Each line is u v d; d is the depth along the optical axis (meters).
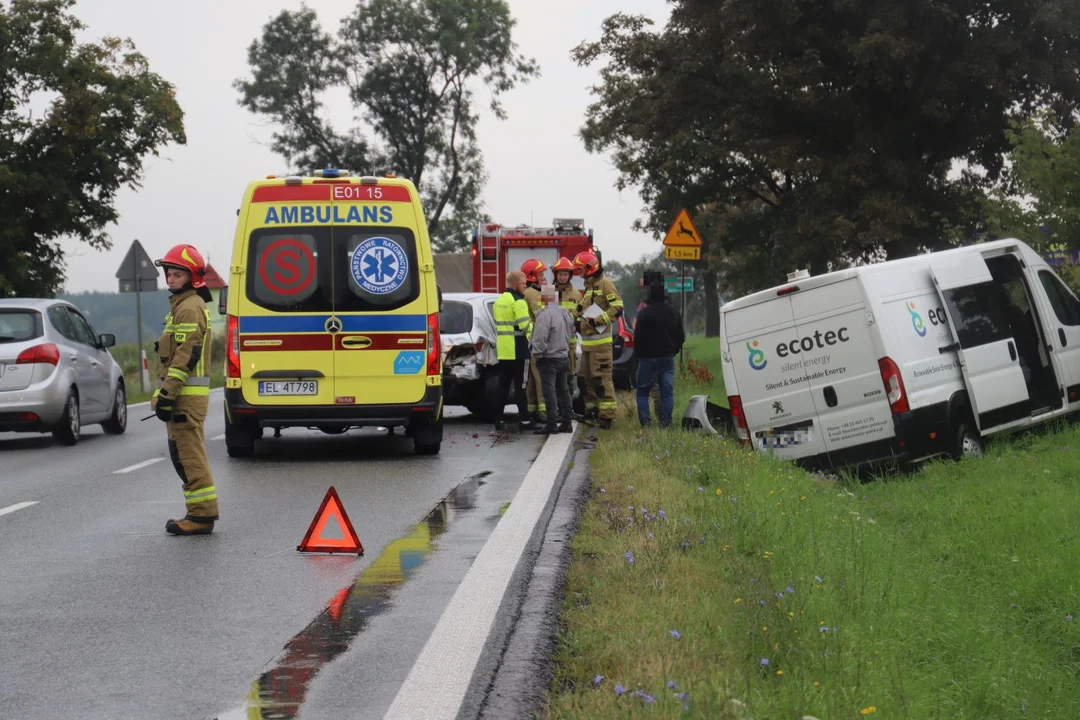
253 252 14.84
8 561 8.87
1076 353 16.84
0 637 6.69
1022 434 15.82
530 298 18.73
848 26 29.50
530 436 17.69
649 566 7.54
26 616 7.17
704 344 60.22
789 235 31.12
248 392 14.83
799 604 6.59
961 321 14.84
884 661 6.13
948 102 29.06
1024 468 13.51
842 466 14.21
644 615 6.34
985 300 15.36
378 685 5.65
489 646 6.19
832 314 14.07
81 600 7.58
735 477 11.77
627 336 22.97
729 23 29.69
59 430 17.83
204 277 10.12
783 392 14.38
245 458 15.34
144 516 10.98
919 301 14.40
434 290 15.02
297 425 14.93
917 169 29.73
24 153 39.59
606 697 4.98
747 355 14.52
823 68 29.77
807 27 29.34
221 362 50.59
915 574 8.86
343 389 14.85
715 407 16.97
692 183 41.72
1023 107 29.47
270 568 8.52
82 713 5.33
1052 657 7.98
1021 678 7.06
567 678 5.55
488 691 5.38
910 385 13.93
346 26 68.88
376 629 6.71
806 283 14.19
